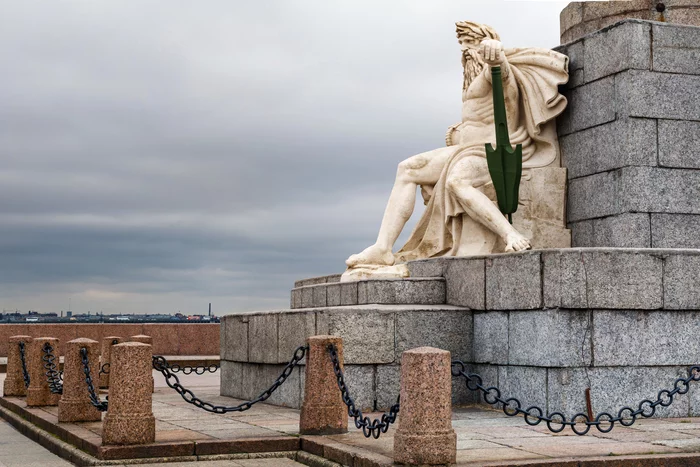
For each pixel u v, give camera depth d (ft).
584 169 40.40
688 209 38.06
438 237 42.75
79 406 31.04
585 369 29.89
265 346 37.29
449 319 34.27
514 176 38.70
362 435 26.73
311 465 24.49
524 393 31.48
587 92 40.29
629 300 30.25
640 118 37.91
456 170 41.04
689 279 30.83
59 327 74.38
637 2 42.93
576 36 45.03
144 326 76.13
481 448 23.71
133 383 25.50
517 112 41.93
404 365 21.48
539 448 23.63
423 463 20.86
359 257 41.96
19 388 41.42
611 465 21.54
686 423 29.04
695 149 38.37
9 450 29.25
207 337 77.10
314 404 27.04
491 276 33.53
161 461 24.89
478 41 43.68
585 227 40.24
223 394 42.19
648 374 30.32
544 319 30.53
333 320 32.89
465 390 34.27
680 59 38.52
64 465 25.96
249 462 24.95
